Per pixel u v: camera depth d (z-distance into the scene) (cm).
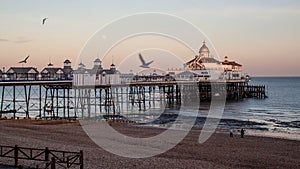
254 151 2550
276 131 3650
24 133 3067
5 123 3631
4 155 1803
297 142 2909
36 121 3859
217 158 2323
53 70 5900
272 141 2941
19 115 5075
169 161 2152
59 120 3975
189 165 2078
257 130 3700
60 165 1762
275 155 2441
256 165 2186
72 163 1723
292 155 2452
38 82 4238
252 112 5638
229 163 2209
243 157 2364
